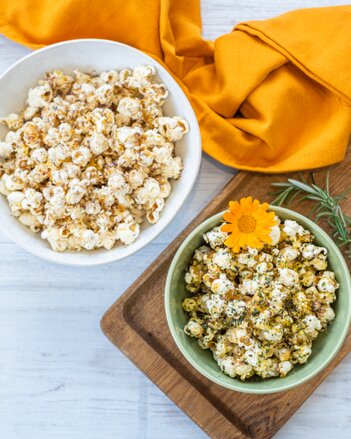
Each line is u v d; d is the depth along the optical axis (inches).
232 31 25.9
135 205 24.4
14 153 24.5
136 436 26.9
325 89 25.6
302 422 26.6
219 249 23.5
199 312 24.4
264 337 22.9
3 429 27.1
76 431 27.1
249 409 25.4
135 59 24.4
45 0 25.3
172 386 25.1
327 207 24.6
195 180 26.0
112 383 27.1
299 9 25.4
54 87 24.7
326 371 24.9
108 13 25.1
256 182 25.8
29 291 27.2
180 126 24.1
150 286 25.9
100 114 23.6
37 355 27.2
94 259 24.1
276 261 23.4
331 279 23.1
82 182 23.2
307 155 25.0
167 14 25.0
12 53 26.9
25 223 24.3
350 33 24.6
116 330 25.2
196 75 26.4
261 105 25.3
